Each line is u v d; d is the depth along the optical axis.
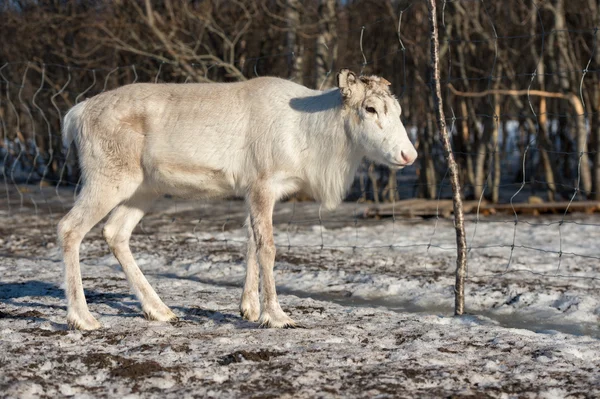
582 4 14.61
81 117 5.46
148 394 3.86
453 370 4.31
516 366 4.44
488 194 15.45
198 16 14.62
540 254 8.78
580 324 5.99
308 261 8.40
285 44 16.88
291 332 5.07
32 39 17.98
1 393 3.79
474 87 16.48
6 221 11.79
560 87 13.38
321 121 5.40
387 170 16.25
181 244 9.67
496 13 15.56
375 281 7.32
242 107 5.44
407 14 15.76
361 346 4.80
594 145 14.28
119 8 16.30
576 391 4.02
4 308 5.80
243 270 8.02
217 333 5.03
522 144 18.58
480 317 5.89
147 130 5.40
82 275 7.45
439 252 8.97
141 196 5.70
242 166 5.43
